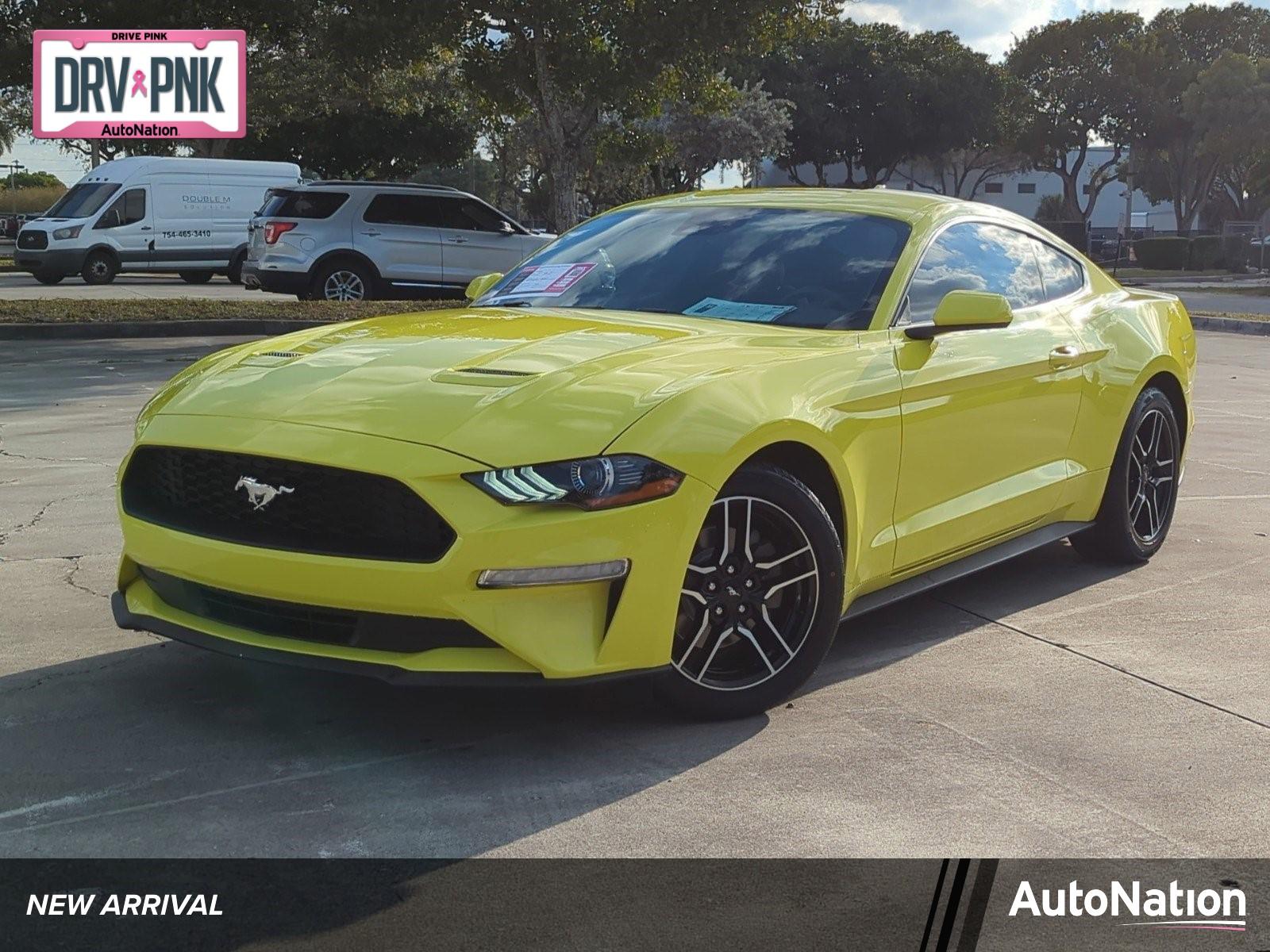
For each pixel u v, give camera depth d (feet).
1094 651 13.33
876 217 14.44
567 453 9.90
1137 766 10.37
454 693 11.78
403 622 9.84
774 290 13.50
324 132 138.92
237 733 10.80
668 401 10.52
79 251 78.79
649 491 10.07
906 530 12.89
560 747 10.59
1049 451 15.20
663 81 69.72
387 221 58.65
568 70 65.31
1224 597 15.52
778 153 169.68
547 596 9.89
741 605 11.09
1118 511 16.49
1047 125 205.87
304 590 10.00
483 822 9.21
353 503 9.96
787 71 188.75
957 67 192.75
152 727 10.91
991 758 10.48
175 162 81.05
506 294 14.76
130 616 11.33
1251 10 203.31
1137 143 207.00
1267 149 178.19
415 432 10.00
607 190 159.22
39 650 12.92
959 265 14.49
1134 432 16.51
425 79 126.82
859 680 12.37
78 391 32.99
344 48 66.03
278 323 51.06
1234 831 9.23
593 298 14.05
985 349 13.96
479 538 9.56
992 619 14.52
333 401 10.65
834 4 66.08
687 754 10.50
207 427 10.74
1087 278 17.16
